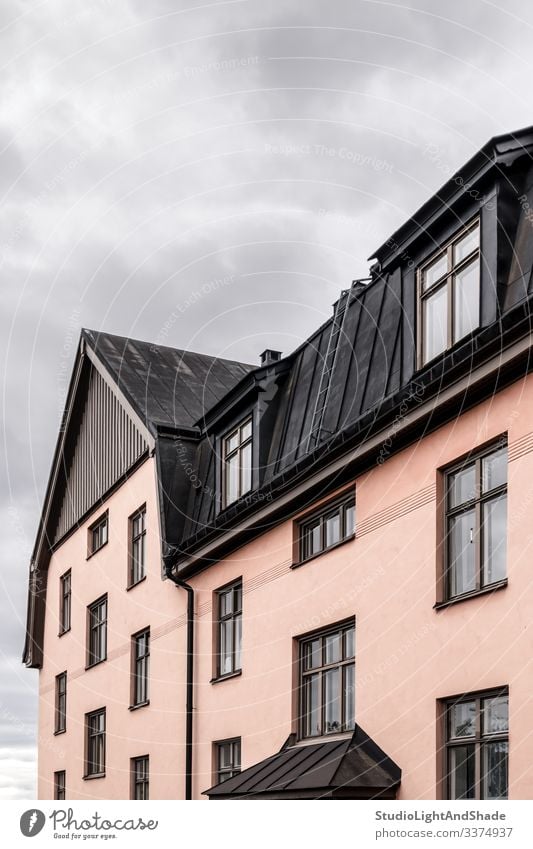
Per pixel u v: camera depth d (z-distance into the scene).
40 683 27.56
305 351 17.67
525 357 10.90
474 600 11.59
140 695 21.12
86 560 24.91
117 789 21.36
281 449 17.02
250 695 16.53
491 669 11.13
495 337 10.97
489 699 11.29
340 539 14.78
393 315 14.44
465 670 11.55
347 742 13.47
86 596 24.62
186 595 19.19
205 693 18.12
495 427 11.55
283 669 15.62
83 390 26.33
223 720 17.31
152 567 20.78
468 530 12.08
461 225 12.62
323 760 13.27
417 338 13.41
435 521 12.45
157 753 19.58
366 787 12.35
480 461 11.98
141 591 21.28
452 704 11.89
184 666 18.86
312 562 15.20
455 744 11.70
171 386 23.62
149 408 22.34
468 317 12.38
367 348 14.98
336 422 15.14
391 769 12.62
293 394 17.42
